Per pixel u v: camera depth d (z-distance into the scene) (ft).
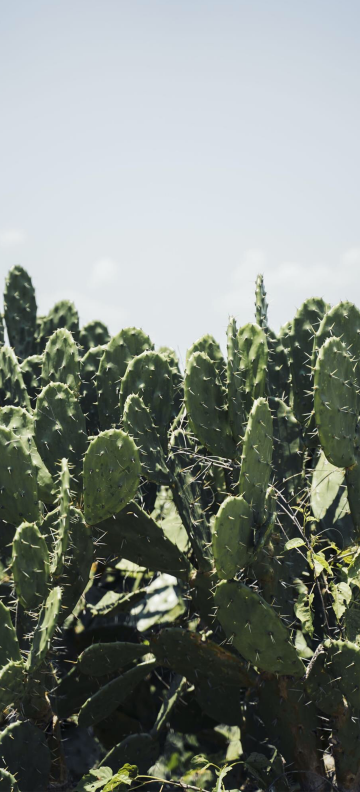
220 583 7.25
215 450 8.68
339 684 7.68
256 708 8.71
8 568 9.51
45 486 8.71
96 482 7.73
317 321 10.16
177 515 10.68
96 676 8.98
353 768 8.07
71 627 10.91
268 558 8.21
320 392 7.75
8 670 6.81
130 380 9.00
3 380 10.98
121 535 8.50
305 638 8.86
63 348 9.56
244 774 9.45
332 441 7.89
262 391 8.91
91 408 11.11
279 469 9.09
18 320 14.48
